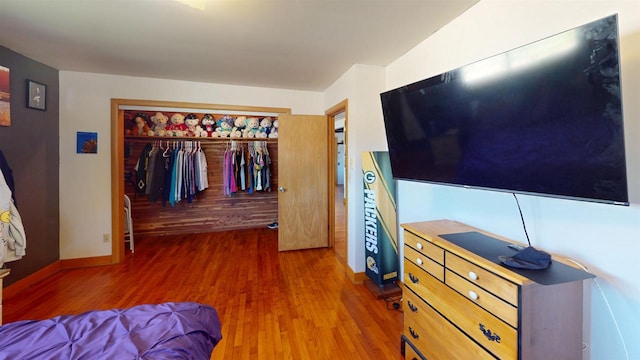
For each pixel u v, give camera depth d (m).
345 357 1.71
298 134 3.71
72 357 0.86
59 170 3.00
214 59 2.62
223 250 3.74
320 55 2.51
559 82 1.00
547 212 1.31
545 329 1.04
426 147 1.67
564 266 1.12
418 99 1.65
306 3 1.68
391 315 2.17
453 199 1.92
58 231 3.00
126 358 0.85
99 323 1.04
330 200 3.87
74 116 3.03
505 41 1.50
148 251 3.69
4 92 2.37
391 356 1.72
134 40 2.21
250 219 4.96
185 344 0.95
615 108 0.87
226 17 1.85
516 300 1.01
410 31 2.04
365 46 2.32
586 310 1.16
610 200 0.93
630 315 1.05
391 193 2.58
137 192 4.08
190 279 2.82
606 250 1.11
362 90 2.74
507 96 1.18
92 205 3.12
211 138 4.41
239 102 3.55
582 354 1.14
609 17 0.84
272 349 1.78
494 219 1.59
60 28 2.01
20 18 1.87
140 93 3.20
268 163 4.66
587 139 0.96
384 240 2.57
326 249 3.80
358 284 2.72
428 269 1.52
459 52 1.83
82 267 3.10
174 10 1.77
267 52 2.44
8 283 2.45
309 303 2.35
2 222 1.89
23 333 0.97
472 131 1.37
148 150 4.08
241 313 2.19
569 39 0.94
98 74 3.08
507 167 1.25
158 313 1.11
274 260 3.37
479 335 1.18
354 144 2.78
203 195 4.70
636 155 1.02
